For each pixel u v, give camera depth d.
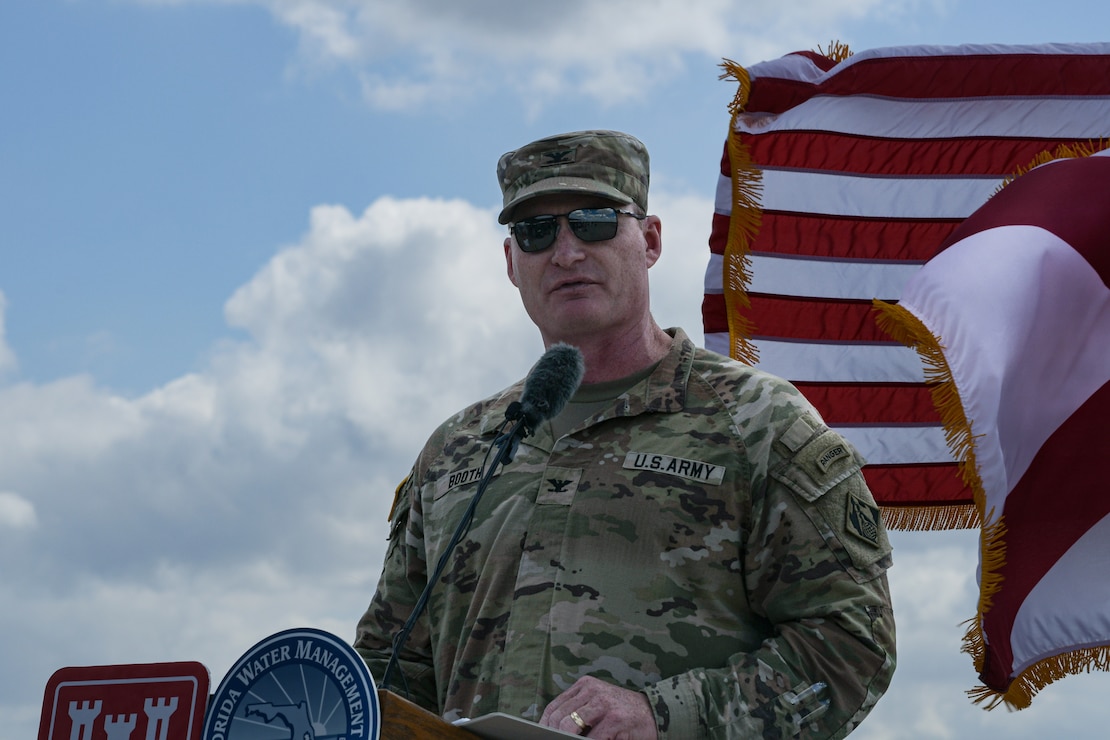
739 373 4.96
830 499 4.57
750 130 9.60
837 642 4.36
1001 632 7.60
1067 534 7.74
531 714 4.46
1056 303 8.02
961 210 9.62
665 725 4.11
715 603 4.55
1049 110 9.67
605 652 4.48
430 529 5.21
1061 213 8.23
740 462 4.68
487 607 4.76
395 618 5.30
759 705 4.23
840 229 9.59
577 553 4.66
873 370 9.48
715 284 9.60
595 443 4.89
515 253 5.27
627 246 5.13
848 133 9.65
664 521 4.62
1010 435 7.86
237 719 3.18
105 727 3.31
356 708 3.04
